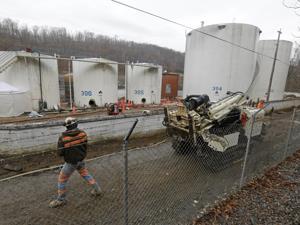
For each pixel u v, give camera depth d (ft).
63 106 50.29
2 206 12.01
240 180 14.40
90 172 16.69
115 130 25.95
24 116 35.12
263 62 55.88
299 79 87.20
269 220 10.52
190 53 38.32
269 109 49.44
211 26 34.32
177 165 18.74
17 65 39.68
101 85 51.67
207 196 13.24
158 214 11.36
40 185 14.53
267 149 22.52
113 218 11.03
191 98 19.43
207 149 17.85
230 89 34.78
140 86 59.41
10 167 17.24
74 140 11.43
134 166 18.33
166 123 21.09
